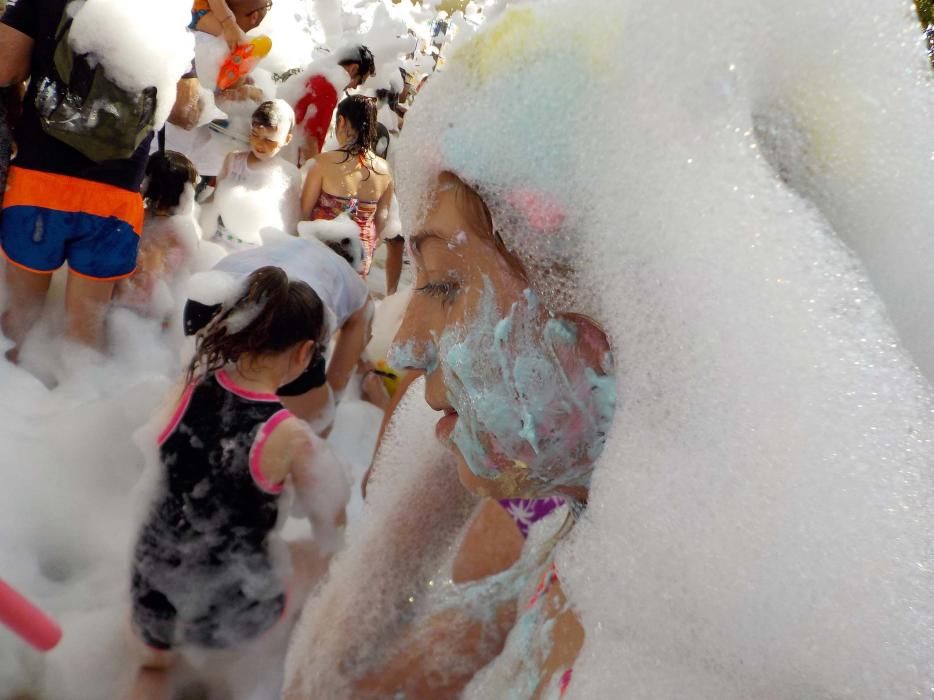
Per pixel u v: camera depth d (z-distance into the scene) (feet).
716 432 1.57
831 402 1.50
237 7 14.83
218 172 13.48
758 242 1.60
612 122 1.75
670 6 1.75
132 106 8.68
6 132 8.86
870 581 1.43
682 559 1.58
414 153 2.12
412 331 2.28
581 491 2.27
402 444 3.27
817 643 1.46
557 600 2.52
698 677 1.60
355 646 3.16
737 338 1.57
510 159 1.85
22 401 8.54
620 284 1.74
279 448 6.29
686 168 1.67
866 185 1.85
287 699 3.32
